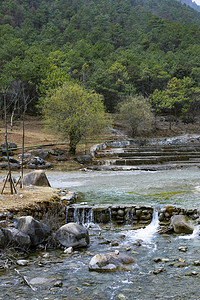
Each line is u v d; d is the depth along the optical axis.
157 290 4.26
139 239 6.73
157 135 42.59
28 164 19.22
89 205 8.81
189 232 7.12
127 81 60.03
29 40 85.00
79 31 113.00
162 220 8.09
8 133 27.73
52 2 156.50
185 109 52.88
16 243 5.91
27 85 42.19
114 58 71.88
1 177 14.73
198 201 9.30
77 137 22.58
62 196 9.47
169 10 192.12
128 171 18.84
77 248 6.18
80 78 55.81
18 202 7.88
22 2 143.88
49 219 7.52
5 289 4.32
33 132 32.09
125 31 123.06
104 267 5.02
